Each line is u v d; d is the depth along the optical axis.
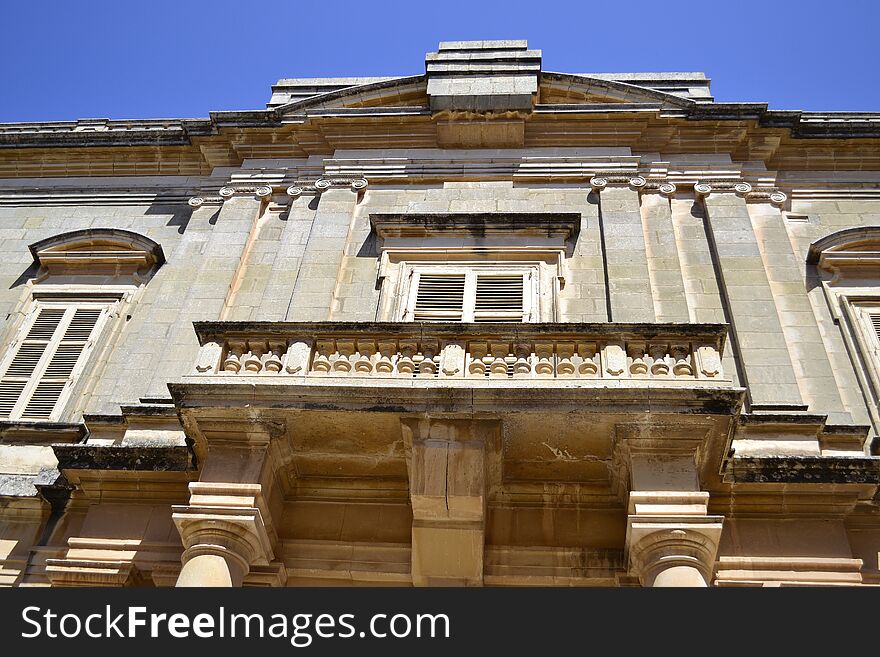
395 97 19.00
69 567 11.95
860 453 12.53
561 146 17.98
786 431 12.54
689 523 10.29
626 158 17.53
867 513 12.02
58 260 17.19
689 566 10.10
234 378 11.34
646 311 14.55
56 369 15.36
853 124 17.77
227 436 11.22
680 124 17.88
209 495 10.86
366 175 17.61
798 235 16.59
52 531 12.55
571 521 11.71
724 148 17.80
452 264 15.59
